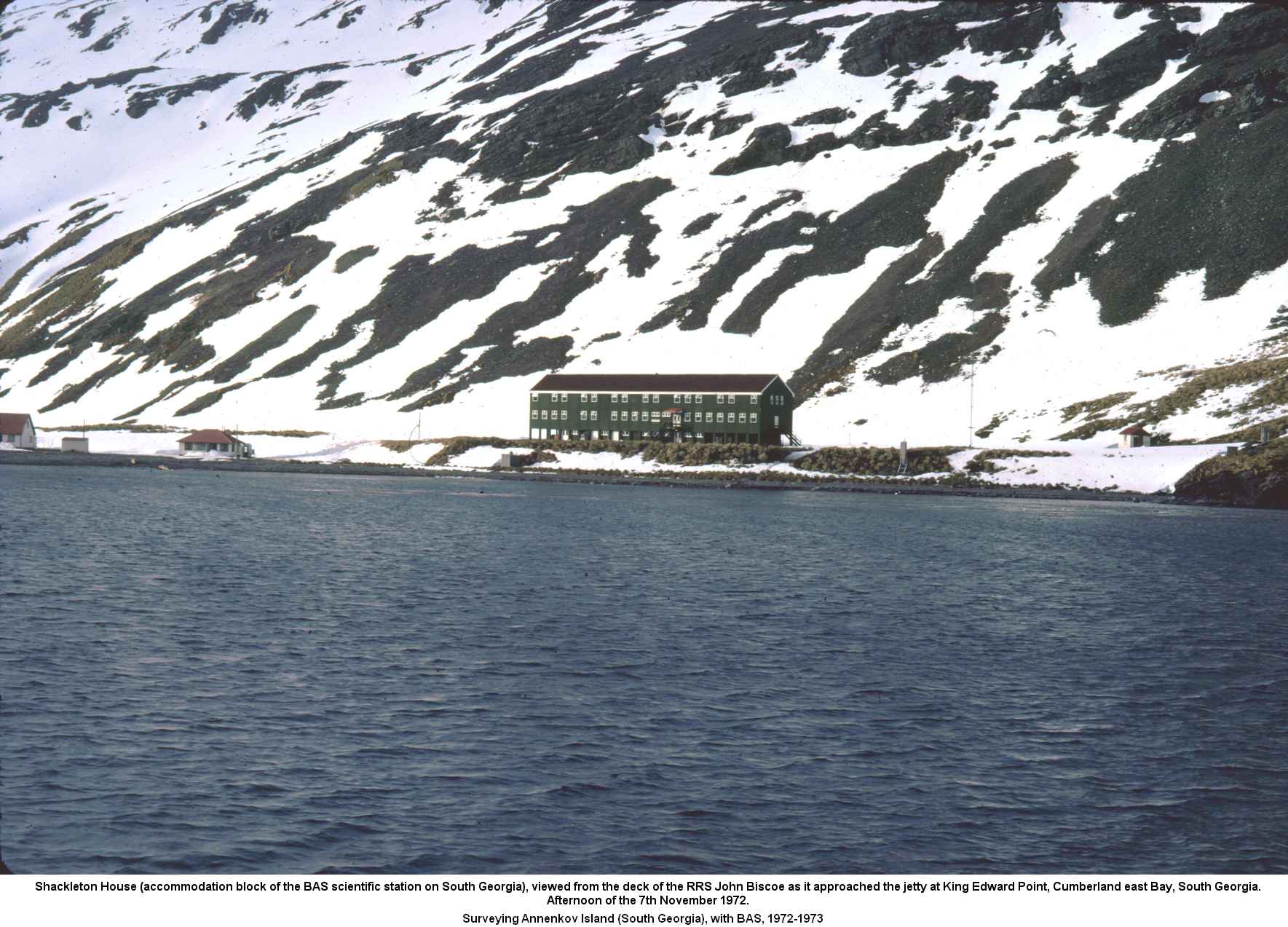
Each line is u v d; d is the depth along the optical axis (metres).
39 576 75.31
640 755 41.41
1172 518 132.12
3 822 34.12
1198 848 34.53
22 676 49.22
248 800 36.44
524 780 38.66
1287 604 74.94
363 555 91.50
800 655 57.81
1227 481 148.75
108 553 87.44
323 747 41.47
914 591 78.75
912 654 58.59
